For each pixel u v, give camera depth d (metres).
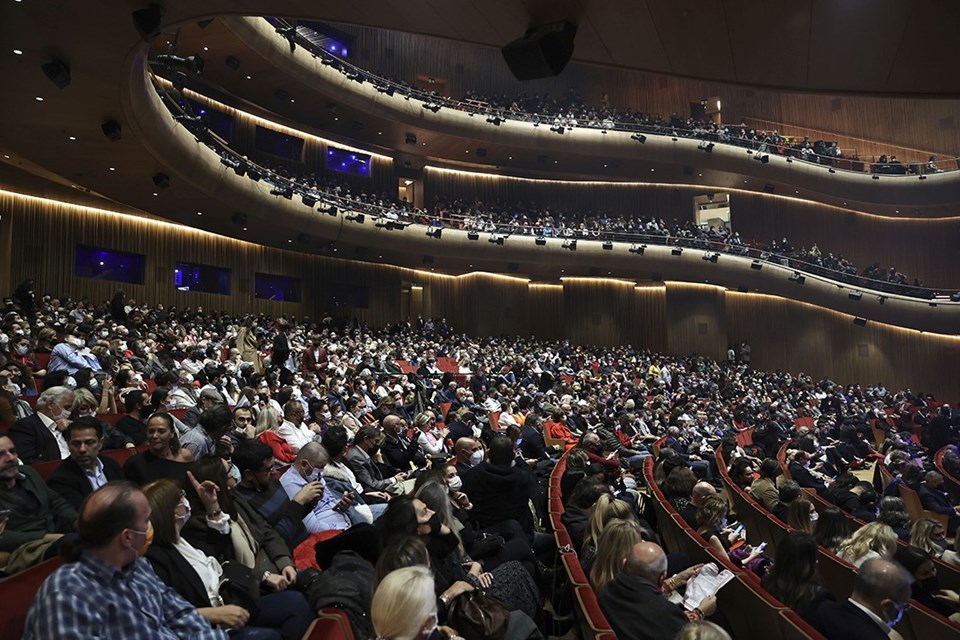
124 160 15.34
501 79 29.41
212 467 3.57
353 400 10.68
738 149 27.38
